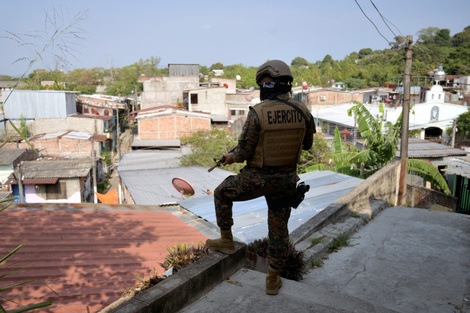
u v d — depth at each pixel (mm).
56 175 21844
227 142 22484
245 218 6996
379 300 3684
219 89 42000
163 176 18484
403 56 10906
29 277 4430
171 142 31438
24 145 27250
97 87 65375
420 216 6270
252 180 2684
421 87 45562
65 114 32656
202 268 2893
